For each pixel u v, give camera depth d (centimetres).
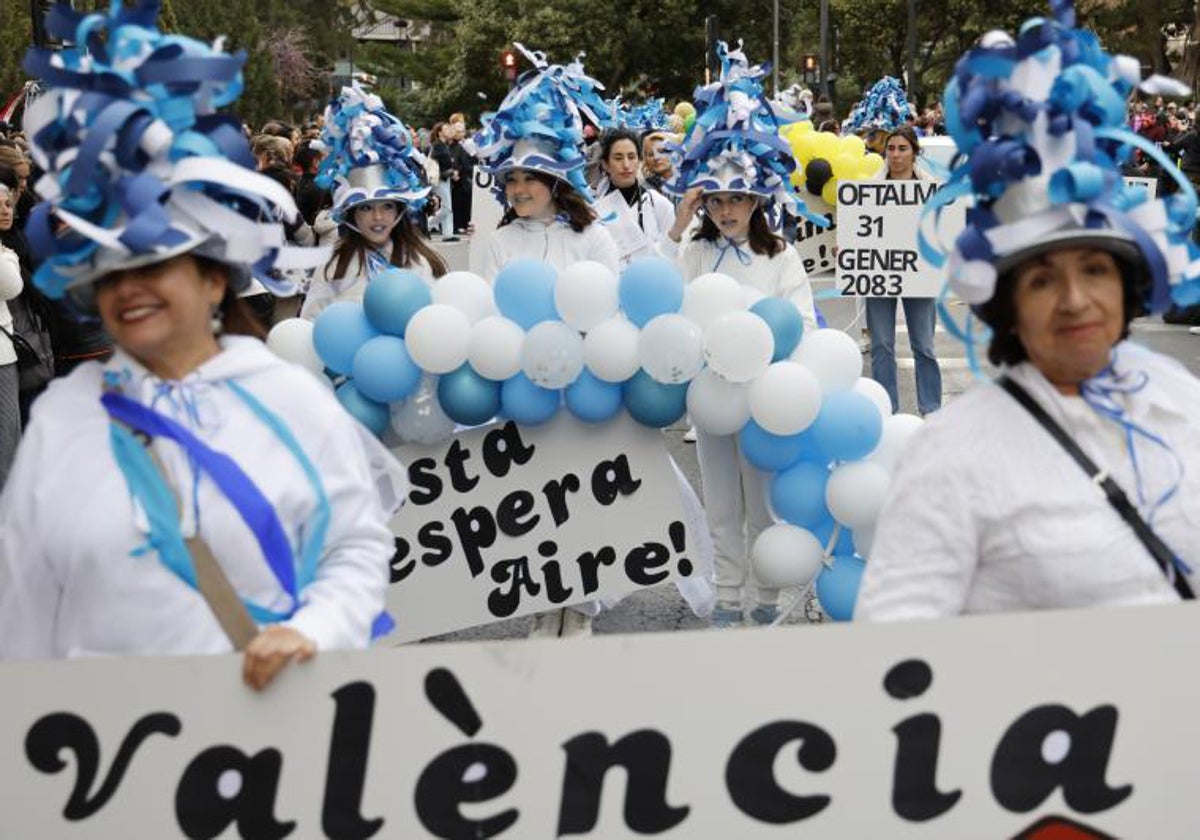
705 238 737
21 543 303
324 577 314
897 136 1077
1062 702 290
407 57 8450
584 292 544
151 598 299
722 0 5884
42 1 1426
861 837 293
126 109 288
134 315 299
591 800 293
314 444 312
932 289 1066
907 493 304
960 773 292
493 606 589
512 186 726
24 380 868
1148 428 302
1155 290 297
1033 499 296
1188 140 1731
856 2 5653
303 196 1373
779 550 550
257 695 290
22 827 292
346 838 293
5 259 826
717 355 529
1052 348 300
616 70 5834
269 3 8800
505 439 583
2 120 1095
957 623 288
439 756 292
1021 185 297
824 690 290
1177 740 291
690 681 290
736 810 293
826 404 534
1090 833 294
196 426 304
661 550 588
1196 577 300
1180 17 6241
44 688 288
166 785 291
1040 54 301
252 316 328
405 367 554
